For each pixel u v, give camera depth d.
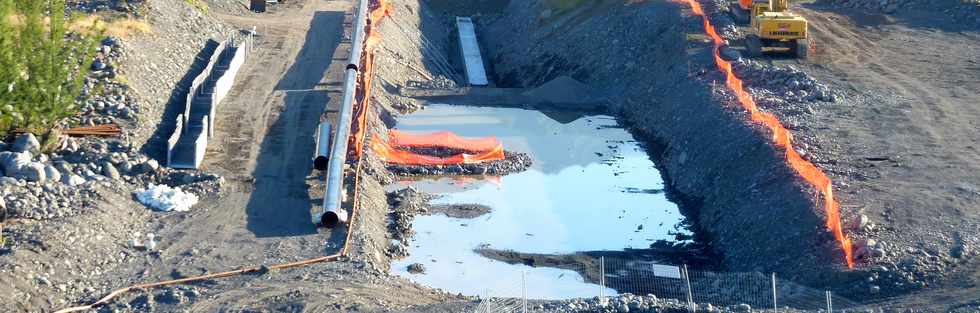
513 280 30.88
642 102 48.78
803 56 49.09
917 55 50.09
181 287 26.59
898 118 40.03
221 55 49.66
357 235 31.03
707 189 37.38
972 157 35.53
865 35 53.78
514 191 38.88
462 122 47.47
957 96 43.31
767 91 44.47
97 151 34.03
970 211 30.83
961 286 26.61
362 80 46.41
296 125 41.88
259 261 28.86
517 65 59.31
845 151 36.19
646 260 32.53
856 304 26.55
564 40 58.03
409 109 48.72
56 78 34.25
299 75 49.38
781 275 29.27
